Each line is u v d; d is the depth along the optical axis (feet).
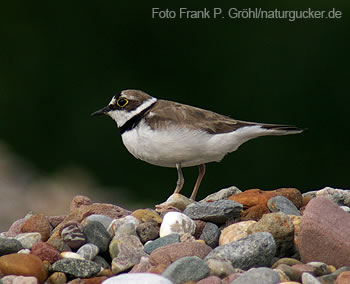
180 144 24.71
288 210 21.04
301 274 17.21
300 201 22.54
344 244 17.84
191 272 16.98
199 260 17.17
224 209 20.45
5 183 56.29
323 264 17.61
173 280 16.87
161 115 25.04
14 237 20.34
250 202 21.68
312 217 18.22
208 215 20.48
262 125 25.18
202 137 24.73
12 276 17.44
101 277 18.02
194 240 19.47
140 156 25.77
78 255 18.97
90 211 22.58
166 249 18.25
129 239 19.72
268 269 16.47
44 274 17.99
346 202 23.22
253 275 16.30
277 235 18.67
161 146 24.86
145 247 19.33
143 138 25.12
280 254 18.84
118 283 16.16
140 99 25.91
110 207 22.80
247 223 19.74
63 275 17.93
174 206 22.53
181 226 20.07
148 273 16.61
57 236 20.49
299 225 19.31
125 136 25.85
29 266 17.81
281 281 16.71
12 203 53.52
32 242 20.03
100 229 19.99
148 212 21.36
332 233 18.01
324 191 23.36
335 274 17.04
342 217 18.54
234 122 25.20
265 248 17.76
